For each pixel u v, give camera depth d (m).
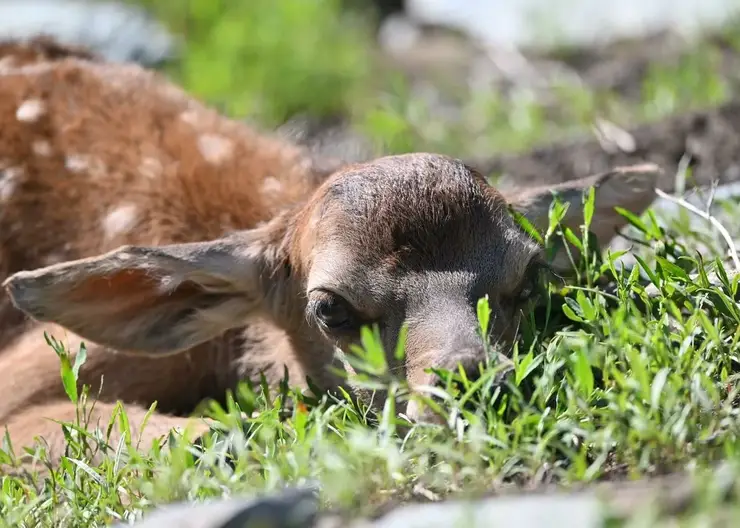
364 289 8.99
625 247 11.84
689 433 7.05
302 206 10.23
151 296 10.03
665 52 21.05
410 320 8.75
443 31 25.64
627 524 5.71
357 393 9.21
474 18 25.11
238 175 11.55
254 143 12.24
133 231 11.36
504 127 18.88
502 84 21.84
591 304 8.68
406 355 8.64
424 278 8.88
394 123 17.69
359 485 6.80
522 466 7.11
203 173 11.52
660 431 6.98
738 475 5.96
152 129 12.02
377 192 9.25
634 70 20.48
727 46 19.89
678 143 15.10
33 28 21.92
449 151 17.59
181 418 10.30
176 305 10.19
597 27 23.00
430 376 7.98
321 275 9.24
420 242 8.99
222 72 21.02
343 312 9.15
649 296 8.96
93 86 12.47
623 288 8.63
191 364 11.02
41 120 12.01
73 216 11.63
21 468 9.31
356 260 9.07
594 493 6.22
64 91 12.31
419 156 9.62
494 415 7.35
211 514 6.35
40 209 11.73
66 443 9.27
